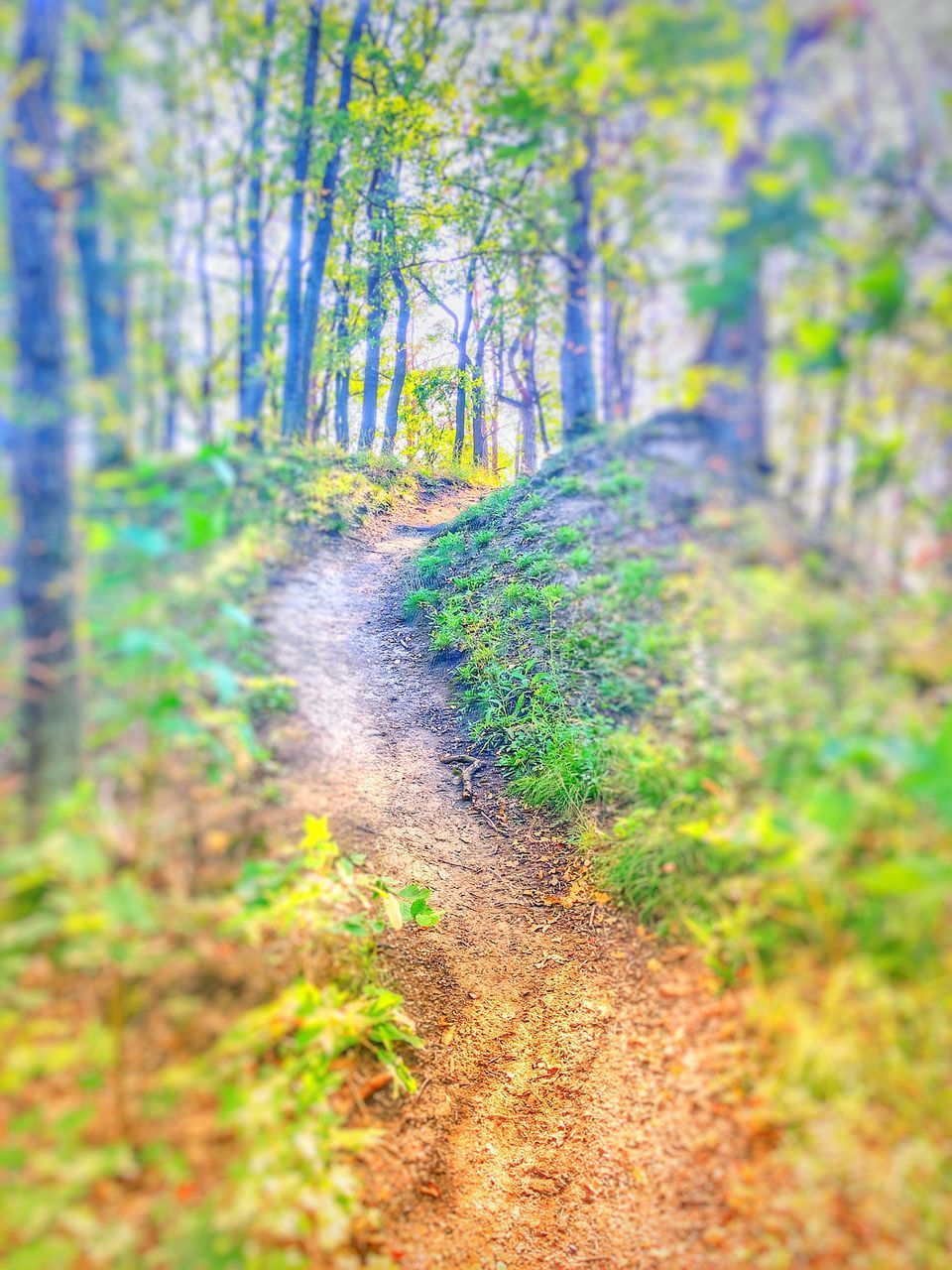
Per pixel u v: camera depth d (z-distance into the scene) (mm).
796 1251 1646
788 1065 1847
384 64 4605
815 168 1705
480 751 4285
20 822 1641
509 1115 2576
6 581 1691
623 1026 2621
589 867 3354
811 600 1939
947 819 1521
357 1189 2107
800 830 1839
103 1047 1562
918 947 1632
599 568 4180
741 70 1808
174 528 2125
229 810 2355
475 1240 2221
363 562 6242
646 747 3066
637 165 2336
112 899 1602
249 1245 1636
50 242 1718
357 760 3787
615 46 2039
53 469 1715
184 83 2559
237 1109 1754
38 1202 1411
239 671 2932
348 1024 2404
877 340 1750
